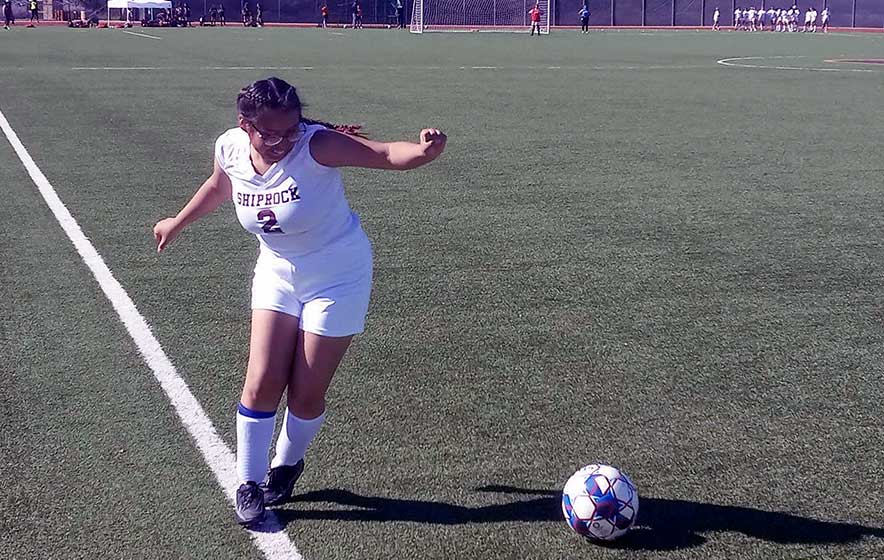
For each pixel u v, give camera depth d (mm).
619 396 5176
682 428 4809
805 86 23062
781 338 6082
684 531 3887
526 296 6809
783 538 3846
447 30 64375
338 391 5172
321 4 74188
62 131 14281
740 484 4270
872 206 9734
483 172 11273
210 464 4379
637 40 49906
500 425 4805
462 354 5727
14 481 4211
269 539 3797
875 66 30375
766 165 12000
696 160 12305
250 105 3494
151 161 11906
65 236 8281
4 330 6047
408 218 8977
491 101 19062
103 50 35188
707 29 71438
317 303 3789
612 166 11789
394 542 3783
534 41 47781
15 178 10750
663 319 6395
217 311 6426
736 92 21453
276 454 4078
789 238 8461
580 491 3754
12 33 51094
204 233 8414
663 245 8172
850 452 4582
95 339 5910
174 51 35125
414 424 4801
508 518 3963
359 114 16797
